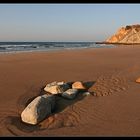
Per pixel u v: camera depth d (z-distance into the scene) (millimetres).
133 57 22844
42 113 6332
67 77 11758
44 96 7184
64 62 18547
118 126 5883
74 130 5699
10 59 21047
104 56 24547
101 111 6945
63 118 6445
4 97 8297
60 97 8133
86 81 10625
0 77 11938
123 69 13812
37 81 10961
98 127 5844
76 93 8320
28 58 22047
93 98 8156
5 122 6168
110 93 8766
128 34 111500
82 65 16453
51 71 13797
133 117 6461
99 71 13383
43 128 5902
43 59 21078
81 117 6527
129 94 8578
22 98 8203
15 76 12227
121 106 7348
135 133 5480
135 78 10938
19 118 6484
